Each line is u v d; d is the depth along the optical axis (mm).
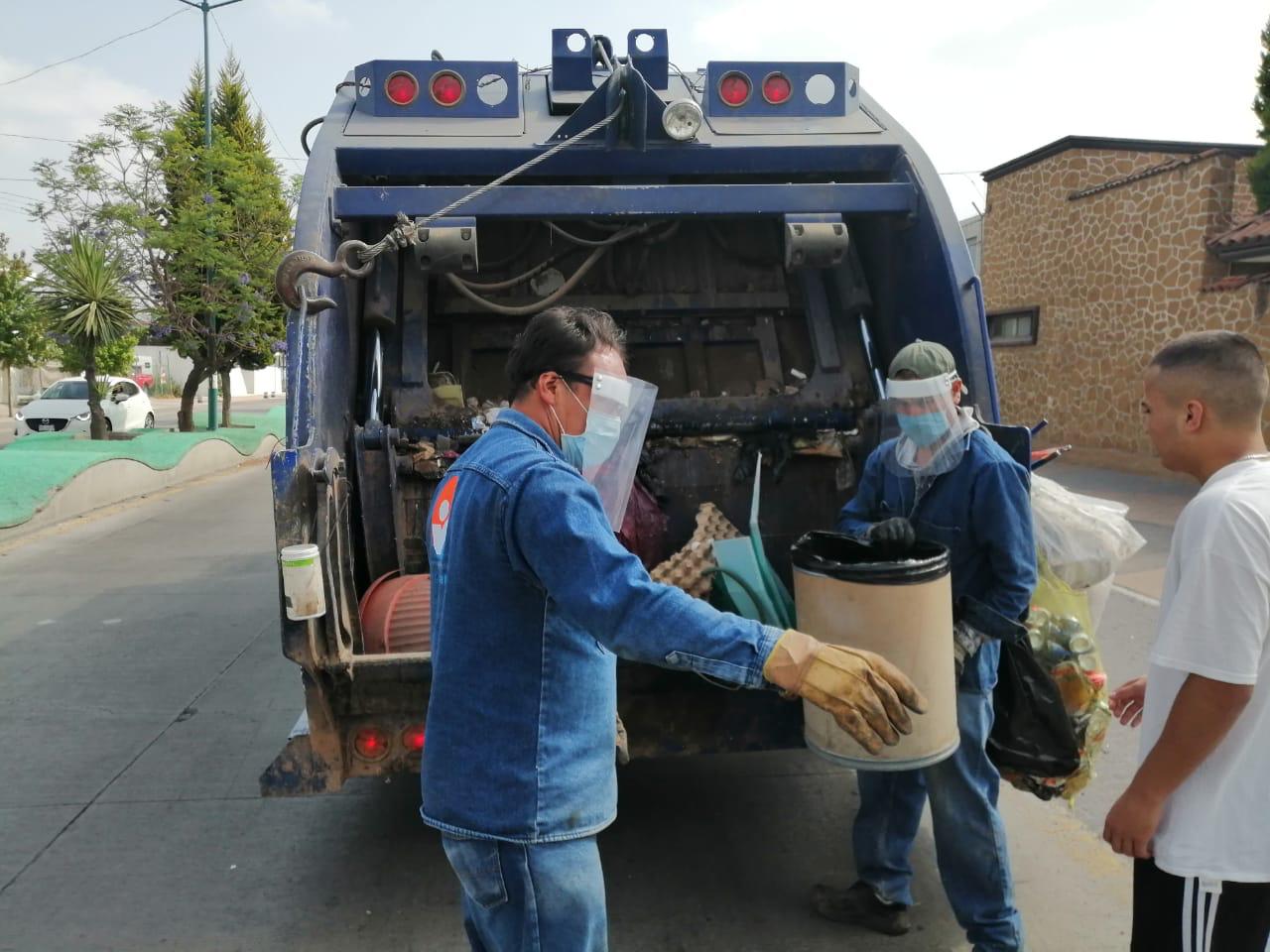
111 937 2930
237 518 10758
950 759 2512
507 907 1745
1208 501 1725
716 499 3797
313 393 2941
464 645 1731
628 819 3646
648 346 4246
